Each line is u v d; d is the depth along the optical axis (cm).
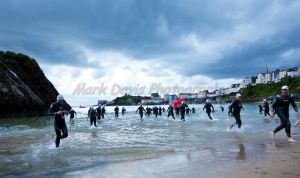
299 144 963
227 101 18812
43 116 4469
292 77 17662
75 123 2705
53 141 1321
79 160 834
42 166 769
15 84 4016
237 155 799
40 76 5753
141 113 3359
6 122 3005
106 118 3609
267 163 679
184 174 615
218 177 579
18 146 1170
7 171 718
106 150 1007
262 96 17838
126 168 696
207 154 840
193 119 2877
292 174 580
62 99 1091
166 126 2081
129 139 1330
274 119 2480
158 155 865
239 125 1591
